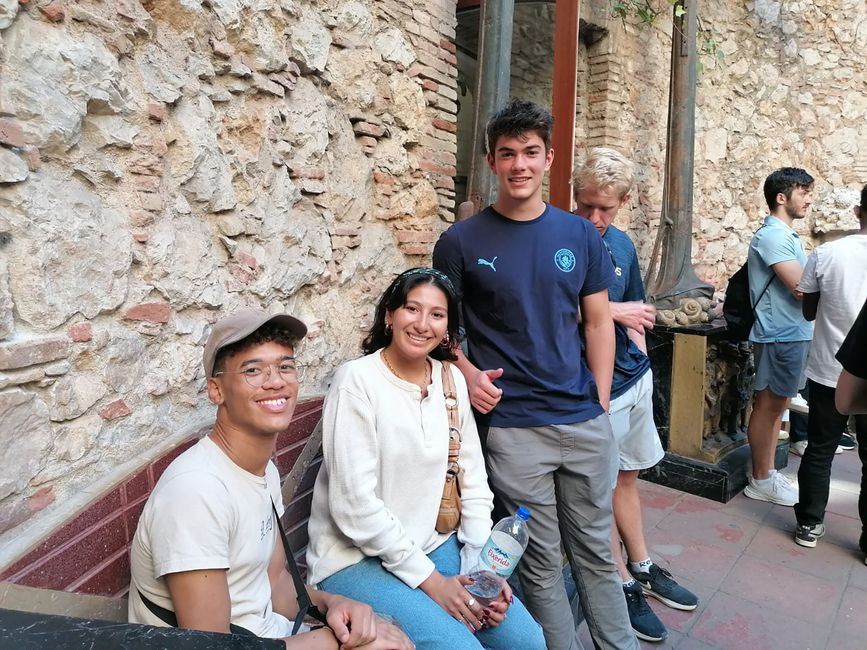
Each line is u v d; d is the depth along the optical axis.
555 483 1.91
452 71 3.18
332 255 2.49
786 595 2.59
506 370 1.82
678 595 2.49
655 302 4.05
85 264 1.42
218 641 0.77
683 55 4.23
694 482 3.58
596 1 4.59
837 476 3.85
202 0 1.80
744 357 3.79
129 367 1.55
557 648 1.88
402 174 2.89
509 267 1.76
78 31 1.42
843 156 6.31
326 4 2.38
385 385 1.67
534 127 1.70
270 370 1.29
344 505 1.59
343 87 2.52
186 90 1.78
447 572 1.70
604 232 2.35
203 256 1.83
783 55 6.32
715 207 6.18
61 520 1.27
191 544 1.17
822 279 2.88
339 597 1.46
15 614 0.79
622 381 2.35
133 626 0.79
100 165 1.49
